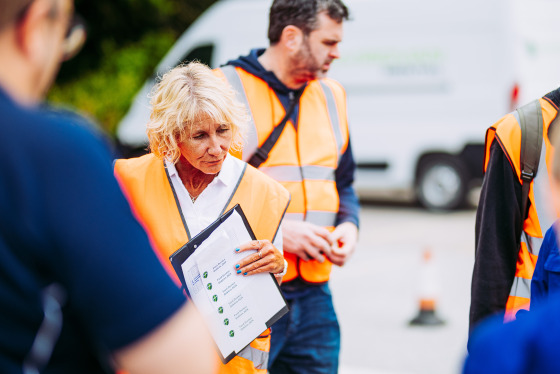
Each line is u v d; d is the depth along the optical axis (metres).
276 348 3.50
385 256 9.62
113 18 16.72
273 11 3.58
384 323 6.94
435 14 11.87
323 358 3.63
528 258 2.92
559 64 12.09
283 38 3.55
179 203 2.86
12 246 1.36
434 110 12.00
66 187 1.38
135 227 1.45
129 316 1.39
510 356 1.29
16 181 1.36
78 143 1.42
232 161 2.94
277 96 3.59
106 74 16.67
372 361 5.97
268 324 2.80
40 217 1.37
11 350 1.39
